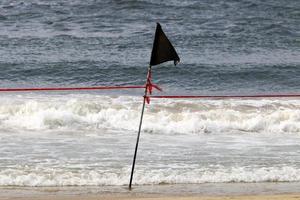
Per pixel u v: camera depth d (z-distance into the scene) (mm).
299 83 87625
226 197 33156
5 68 89375
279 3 146375
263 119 57406
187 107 62938
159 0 141000
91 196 34719
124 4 135250
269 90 82812
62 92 69812
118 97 66562
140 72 89938
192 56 102562
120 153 45781
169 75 89438
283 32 122562
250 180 39594
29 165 41625
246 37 117875
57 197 34375
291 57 104312
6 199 33812
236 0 147250
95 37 112688
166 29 121938
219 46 111188
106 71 89938
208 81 87125
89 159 43750
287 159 44969
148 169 41312
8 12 129625
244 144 50156
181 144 49625
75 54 99750
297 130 56531
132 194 35438
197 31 121000
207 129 55000
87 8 133875
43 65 91312
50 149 46656
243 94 79062
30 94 67188
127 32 117625
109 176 39375
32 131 52969
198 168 41875
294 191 36875
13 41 107812
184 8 137875
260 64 97250
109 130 54031
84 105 59781
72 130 53688
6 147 46969
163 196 35062
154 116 57625
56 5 135750
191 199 32719
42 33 114750
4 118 55594
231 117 59062
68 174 39656
